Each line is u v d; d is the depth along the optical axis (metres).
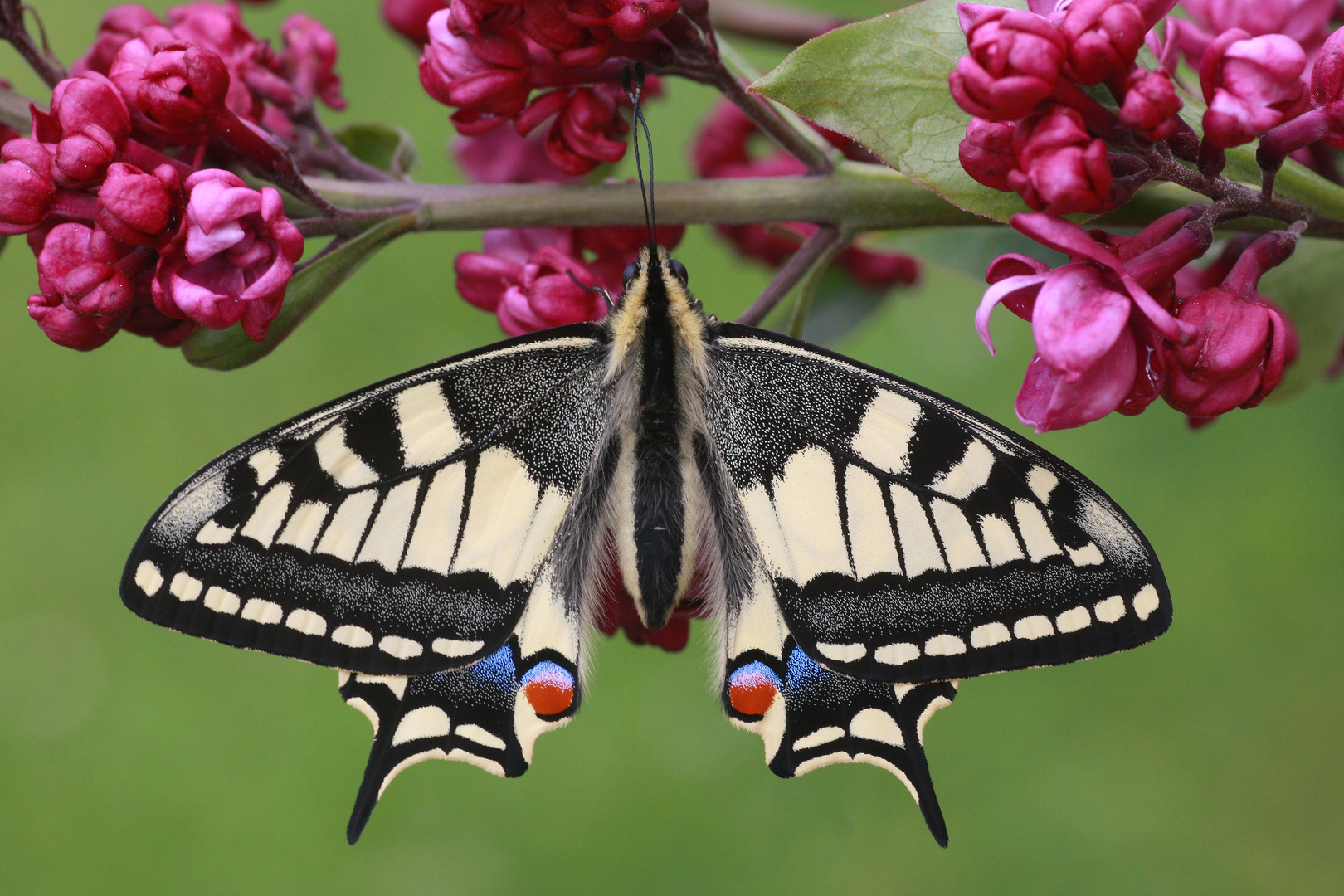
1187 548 0.81
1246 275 0.53
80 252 0.53
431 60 0.55
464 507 0.55
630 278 0.55
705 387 0.55
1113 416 0.83
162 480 0.90
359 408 0.54
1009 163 0.52
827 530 0.54
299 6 0.92
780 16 0.60
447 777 0.85
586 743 0.85
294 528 0.54
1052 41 0.52
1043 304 0.52
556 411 0.55
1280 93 0.52
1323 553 0.79
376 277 0.90
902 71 0.53
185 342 0.54
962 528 0.54
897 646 0.54
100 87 0.53
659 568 0.55
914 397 0.54
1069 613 0.54
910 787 0.54
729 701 0.55
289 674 0.87
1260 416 0.81
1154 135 0.52
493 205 0.55
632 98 0.55
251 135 0.54
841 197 0.55
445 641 0.54
